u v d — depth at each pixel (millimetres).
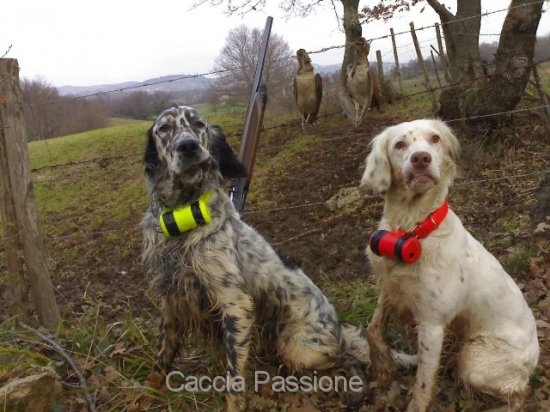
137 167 4355
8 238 1431
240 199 1448
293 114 4625
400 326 1138
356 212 2555
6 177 1413
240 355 1072
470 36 3049
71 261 2773
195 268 1067
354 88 3711
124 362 1235
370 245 1024
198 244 1064
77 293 2125
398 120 3711
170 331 1185
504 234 1793
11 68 1372
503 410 1043
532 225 1749
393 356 1177
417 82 4602
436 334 1002
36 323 1468
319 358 1172
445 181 1010
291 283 1176
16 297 1464
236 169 1183
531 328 1041
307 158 3508
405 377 1150
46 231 3406
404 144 991
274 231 2592
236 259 1090
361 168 3080
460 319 1053
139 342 1312
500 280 1031
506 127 2711
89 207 3740
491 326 1024
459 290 996
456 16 3121
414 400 1024
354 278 1776
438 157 982
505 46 2643
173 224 1052
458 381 1110
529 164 2457
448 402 1090
